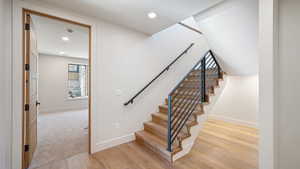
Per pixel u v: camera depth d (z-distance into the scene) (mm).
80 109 5910
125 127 2594
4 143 1485
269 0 1229
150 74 2979
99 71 2252
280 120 1266
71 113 5121
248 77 3506
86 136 2920
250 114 3471
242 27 2012
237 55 2590
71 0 1739
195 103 2566
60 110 5570
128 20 2293
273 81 1206
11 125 1572
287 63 1242
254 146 2424
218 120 4070
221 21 2098
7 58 1546
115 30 2430
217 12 1980
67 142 2607
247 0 1688
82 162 1952
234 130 3230
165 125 2607
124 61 2559
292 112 1220
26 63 1765
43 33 2996
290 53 1232
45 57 5223
